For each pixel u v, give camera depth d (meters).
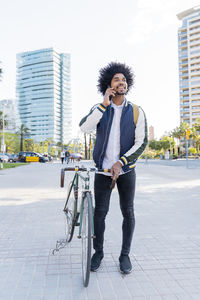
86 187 2.69
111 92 2.49
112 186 2.50
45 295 2.25
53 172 17.25
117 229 4.27
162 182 10.77
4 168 21.52
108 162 2.67
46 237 3.89
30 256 3.15
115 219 4.91
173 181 11.10
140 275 2.63
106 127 2.63
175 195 7.58
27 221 4.82
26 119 179.75
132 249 3.36
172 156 57.03
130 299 2.18
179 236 3.90
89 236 2.35
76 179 3.05
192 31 110.00
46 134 172.88
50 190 8.77
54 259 3.06
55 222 4.74
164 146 89.31
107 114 2.64
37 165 28.02
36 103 177.12
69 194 3.40
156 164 29.03
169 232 4.10
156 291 2.31
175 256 3.13
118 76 2.66
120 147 2.64
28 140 84.00
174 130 84.25
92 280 2.52
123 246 2.76
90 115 2.51
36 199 7.11
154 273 2.67
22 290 2.34
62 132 180.50
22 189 9.02
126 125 2.60
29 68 180.88
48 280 2.53
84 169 2.62
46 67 176.25
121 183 2.68
